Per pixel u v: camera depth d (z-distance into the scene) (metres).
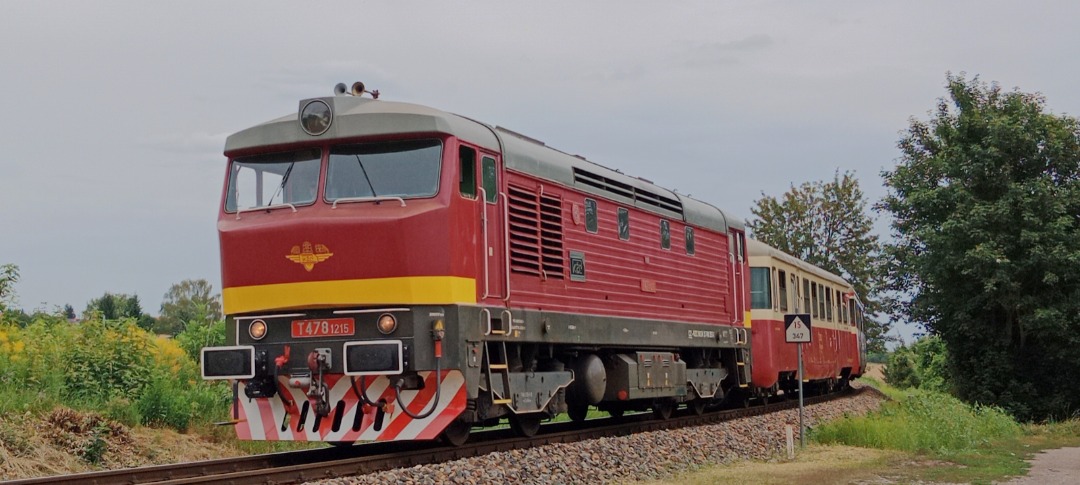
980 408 27.80
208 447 16.67
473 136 13.66
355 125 13.21
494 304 13.77
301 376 12.87
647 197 19.28
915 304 34.03
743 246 24.36
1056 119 33.06
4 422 13.70
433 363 12.62
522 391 14.48
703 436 17.50
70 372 17.19
